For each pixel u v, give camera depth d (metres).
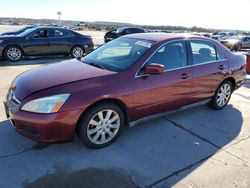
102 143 3.68
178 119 4.81
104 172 3.18
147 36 4.59
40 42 10.89
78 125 3.45
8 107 3.54
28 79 3.67
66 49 11.65
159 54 4.16
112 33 20.19
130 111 3.83
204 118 4.94
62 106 3.21
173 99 4.35
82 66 4.07
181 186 3.02
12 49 10.41
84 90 3.36
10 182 2.93
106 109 3.58
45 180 2.99
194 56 4.65
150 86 3.94
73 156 3.46
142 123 4.55
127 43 4.50
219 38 27.58
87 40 12.16
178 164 3.44
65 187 2.90
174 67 4.32
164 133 4.25
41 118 3.16
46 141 3.26
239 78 5.53
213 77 4.92
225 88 5.34
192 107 4.89
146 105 3.98
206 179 3.16
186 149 3.82
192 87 4.59
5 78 7.21
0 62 10.09
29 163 3.27
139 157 3.54
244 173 3.30
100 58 4.38
